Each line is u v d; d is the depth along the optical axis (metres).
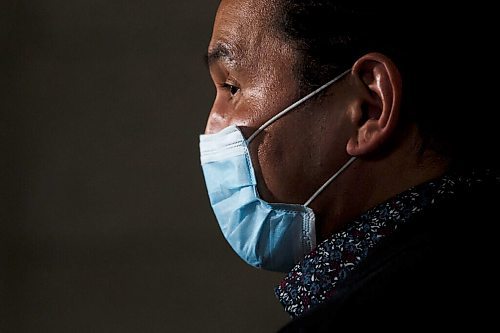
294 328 1.47
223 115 1.94
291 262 1.97
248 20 1.87
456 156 1.72
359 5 1.75
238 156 1.88
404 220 1.66
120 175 4.95
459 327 1.41
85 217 4.97
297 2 1.82
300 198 1.83
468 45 1.72
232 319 4.85
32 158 5.04
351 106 1.77
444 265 1.49
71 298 4.96
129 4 4.95
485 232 1.56
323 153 1.80
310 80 1.80
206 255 4.89
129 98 4.95
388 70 1.72
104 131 4.96
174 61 4.92
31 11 5.03
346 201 1.79
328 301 1.50
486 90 1.72
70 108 5.00
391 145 1.74
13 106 5.04
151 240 4.93
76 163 4.99
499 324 1.42
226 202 1.98
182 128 4.91
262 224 1.91
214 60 1.93
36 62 5.03
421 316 1.42
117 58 4.96
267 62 1.84
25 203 5.03
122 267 4.94
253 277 4.86
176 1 4.93
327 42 1.78
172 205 4.91
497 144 1.72
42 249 5.00
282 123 1.83
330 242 1.74
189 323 4.88
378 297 1.45
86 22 4.97
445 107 1.71
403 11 1.73
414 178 1.73
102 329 4.94
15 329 4.97
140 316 4.91
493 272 1.48
